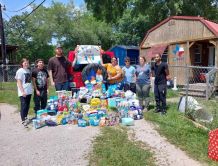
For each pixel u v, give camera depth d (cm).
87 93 1015
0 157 632
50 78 988
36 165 589
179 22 1833
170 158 618
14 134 795
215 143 609
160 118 902
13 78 2289
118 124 865
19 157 629
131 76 1131
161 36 1948
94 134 768
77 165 584
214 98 1426
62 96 959
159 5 3288
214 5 3625
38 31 4819
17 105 1244
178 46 1833
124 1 3338
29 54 4719
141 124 862
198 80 1803
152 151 655
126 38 4456
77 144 696
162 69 957
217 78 1568
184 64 1798
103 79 1093
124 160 593
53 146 687
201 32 1711
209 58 1898
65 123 879
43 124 859
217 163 595
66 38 4838
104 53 1287
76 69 1197
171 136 745
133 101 941
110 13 3416
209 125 858
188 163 595
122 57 2975
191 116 927
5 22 4784
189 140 717
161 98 968
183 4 3312
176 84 1811
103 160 596
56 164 591
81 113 905
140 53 2091
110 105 987
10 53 3262
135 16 3516
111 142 700
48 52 4859
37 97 927
